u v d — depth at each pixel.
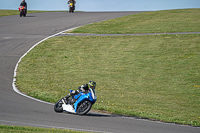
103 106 33.38
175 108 36.03
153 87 47.91
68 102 27.72
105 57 67.19
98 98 39.84
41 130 19.06
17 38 81.19
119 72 56.91
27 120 23.52
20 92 39.69
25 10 122.88
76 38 82.75
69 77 53.19
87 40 80.88
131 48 73.31
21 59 63.53
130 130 22.44
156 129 23.72
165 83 50.28
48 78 51.78
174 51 69.81
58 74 55.03
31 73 54.53
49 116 25.73
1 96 35.06
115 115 29.53
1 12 141.12
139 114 30.34
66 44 76.94
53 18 118.00
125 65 61.34
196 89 47.00
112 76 54.28
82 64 62.22
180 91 45.84
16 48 71.75
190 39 78.12
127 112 30.88
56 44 76.56
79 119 25.25
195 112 34.28
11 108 28.31
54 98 36.81
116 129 22.41
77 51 71.50
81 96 27.00
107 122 24.98
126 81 51.34
